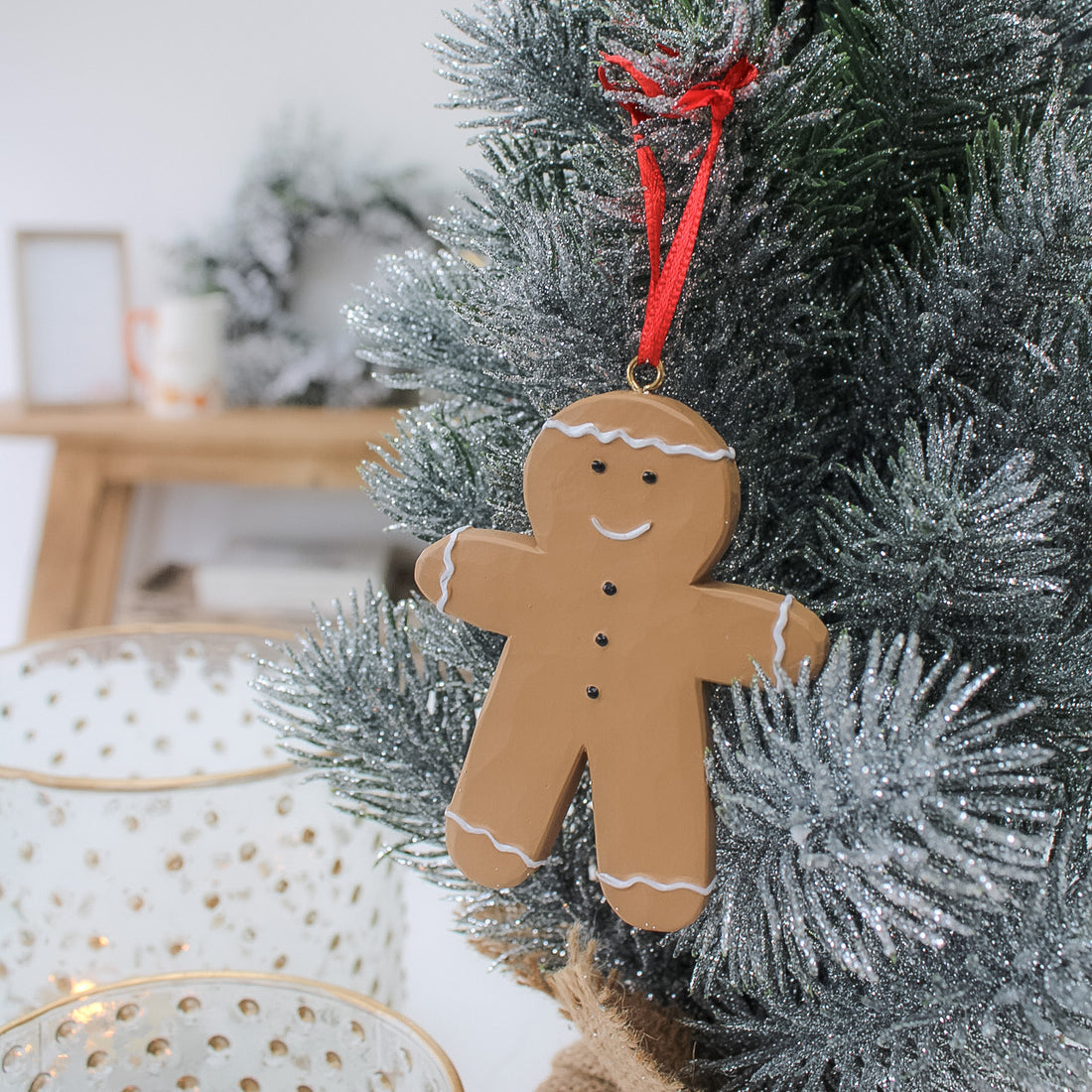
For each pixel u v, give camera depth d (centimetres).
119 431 118
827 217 29
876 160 29
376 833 40
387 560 131
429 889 52
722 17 26
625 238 28
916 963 26
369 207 130
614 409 27
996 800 24
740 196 28
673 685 27
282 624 121
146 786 37
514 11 29
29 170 140
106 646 49
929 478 26
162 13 134
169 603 125
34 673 47
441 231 32
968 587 26
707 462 26
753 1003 30
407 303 34
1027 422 27
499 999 46
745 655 26
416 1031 31
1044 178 27
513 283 28
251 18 133
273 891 38
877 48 29
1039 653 27
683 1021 30
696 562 27
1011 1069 25
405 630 33
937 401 28
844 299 30
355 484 121
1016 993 24
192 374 122
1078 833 26
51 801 37
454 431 33
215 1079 34
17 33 136
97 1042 33
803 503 30
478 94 30
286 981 33
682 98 25
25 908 38
